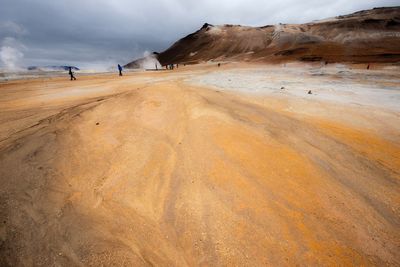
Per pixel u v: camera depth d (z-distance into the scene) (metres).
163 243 2.99
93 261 2.73
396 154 5.49
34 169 4.25
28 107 9.66
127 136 5.34
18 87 16.22
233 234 3.06
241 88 12.64
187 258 2.82
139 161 4.50
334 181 4.24
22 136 5.72
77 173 4.16
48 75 29.39
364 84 16.22
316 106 9.28
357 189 4.10
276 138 5.57
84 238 3.00
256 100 9.71
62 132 5.51
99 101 7.95
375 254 2.92
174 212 3.42
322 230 3.18
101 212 3.42
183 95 7.91
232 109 7.20
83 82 18.39
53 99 11.22
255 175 4.16
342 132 6.60
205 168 4.29
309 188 3.96
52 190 3.79
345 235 3.14
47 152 4.73
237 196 3.67
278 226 3.19
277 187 3.92
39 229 3.11
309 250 2.89
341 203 3.71
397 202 3.88
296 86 14.52
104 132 5.51
